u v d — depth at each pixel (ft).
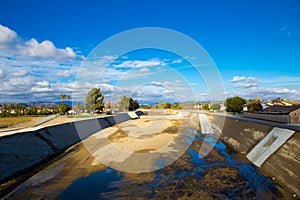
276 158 41.14
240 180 35.94
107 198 29.63
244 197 29.91
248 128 67.26
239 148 58.90
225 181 35.50
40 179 36.83
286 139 44.06
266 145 49.01
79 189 32.55
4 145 42.22
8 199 29.71
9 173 37.86
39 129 59.21
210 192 31.32
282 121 85.20
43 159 48.67
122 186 33.45
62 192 31.68
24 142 48.42
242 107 161.27
